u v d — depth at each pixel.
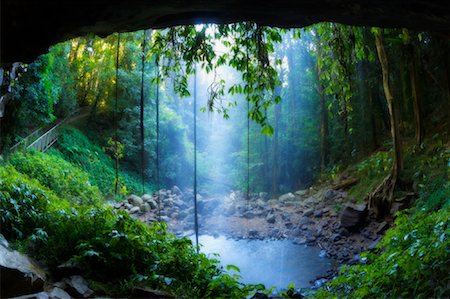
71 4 3.43
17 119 12.12
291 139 21.47
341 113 7.54
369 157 16.59
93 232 5.60
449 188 8.80
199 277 5.25
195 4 3.62
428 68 13.55
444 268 4.09
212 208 17.59
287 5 3.65
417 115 13.18
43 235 5.39
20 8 3.31
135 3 3.56
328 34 6.63
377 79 16.25
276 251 11.53
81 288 4.38
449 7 3.33
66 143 18.48
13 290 3.96
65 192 12.41
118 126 21.86
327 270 9.30
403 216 7.18
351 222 11.84
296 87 21.78
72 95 21.28
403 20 3.69
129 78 20.88
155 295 4.40
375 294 4.51
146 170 22.67
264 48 5.99
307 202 16.23
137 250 5.32
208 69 6.44
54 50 15.00
